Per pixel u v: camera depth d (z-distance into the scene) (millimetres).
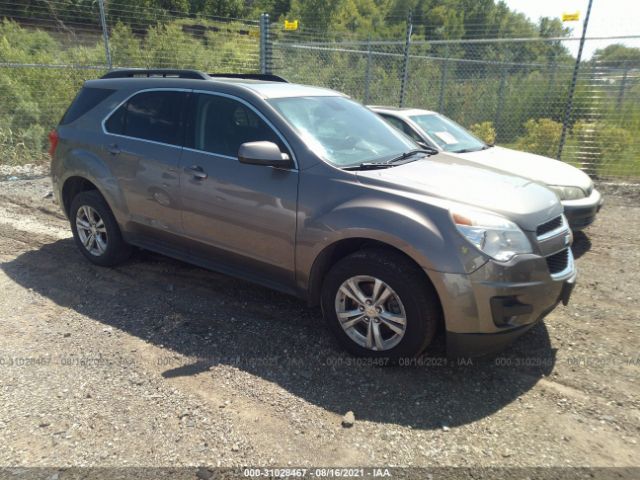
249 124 3686
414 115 6953
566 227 3432
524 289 2902
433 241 2867
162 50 13273
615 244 5973
